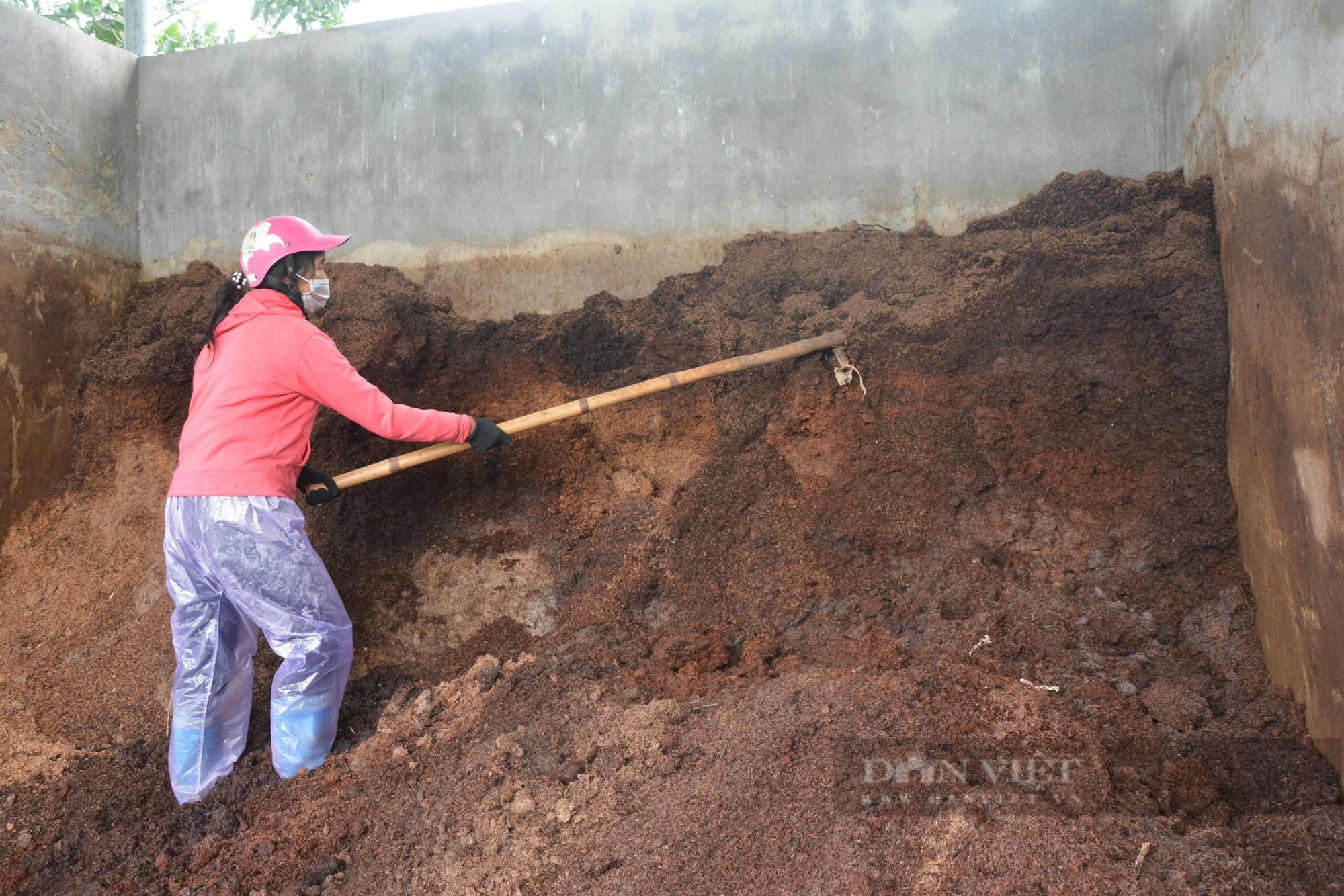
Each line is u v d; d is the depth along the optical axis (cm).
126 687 351
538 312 413
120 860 267
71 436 411
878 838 217
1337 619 236
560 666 323
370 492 383
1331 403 237
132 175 452
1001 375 346
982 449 346
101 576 389
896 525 348
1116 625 307
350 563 379
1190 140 339
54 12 728
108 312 434
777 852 221
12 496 390
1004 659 298
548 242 413
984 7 370
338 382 288
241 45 445
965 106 373
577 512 376
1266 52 275
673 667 325
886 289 365
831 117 385
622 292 405
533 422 322
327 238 303
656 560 359
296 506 293
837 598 339
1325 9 237
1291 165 260
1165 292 326
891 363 354
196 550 278
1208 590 308
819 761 242
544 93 412
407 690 339
